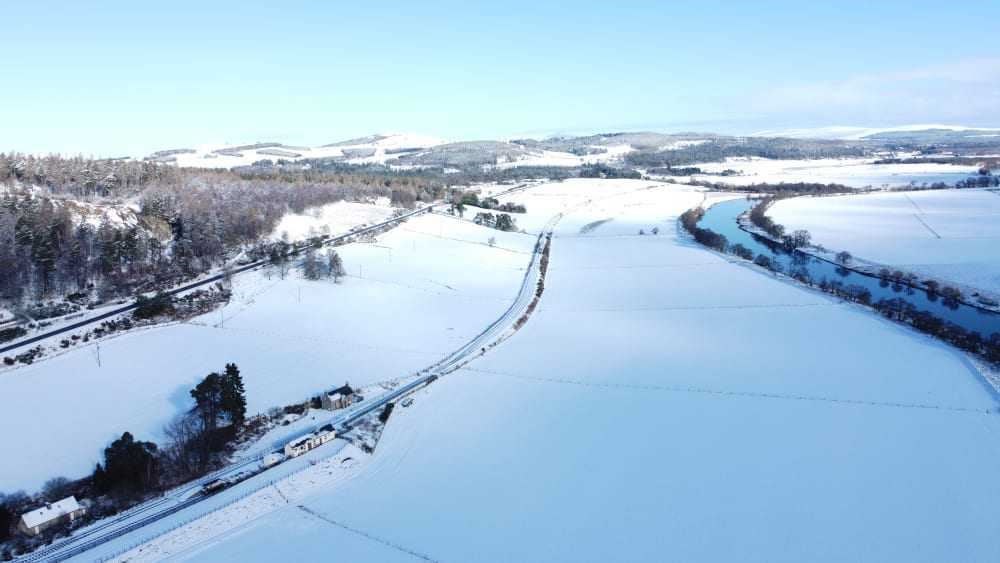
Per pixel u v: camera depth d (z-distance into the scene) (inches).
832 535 3169.3
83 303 5689.0
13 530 3095.5
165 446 3814.0
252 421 4141.2
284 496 3417.8
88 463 3634.4
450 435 4109.3
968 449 3934.5
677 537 3157.0
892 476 3654.0
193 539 3051.2
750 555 3034.0
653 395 4677.7
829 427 4210.1
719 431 4163.4
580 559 2994.6
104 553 2908.5
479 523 3240.7
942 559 3006.9
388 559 2957.7
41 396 4188.0
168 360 4817.9
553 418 4333.2
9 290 5403.5
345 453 3833.7
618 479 3629.4
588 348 5615.2
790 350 5556.1
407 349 5442.9
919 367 5167.3
